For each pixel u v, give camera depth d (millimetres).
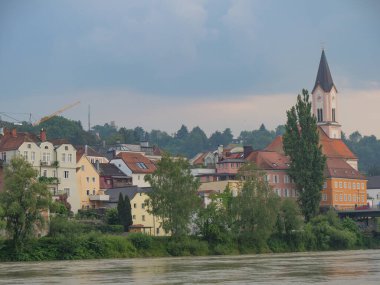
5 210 188000
